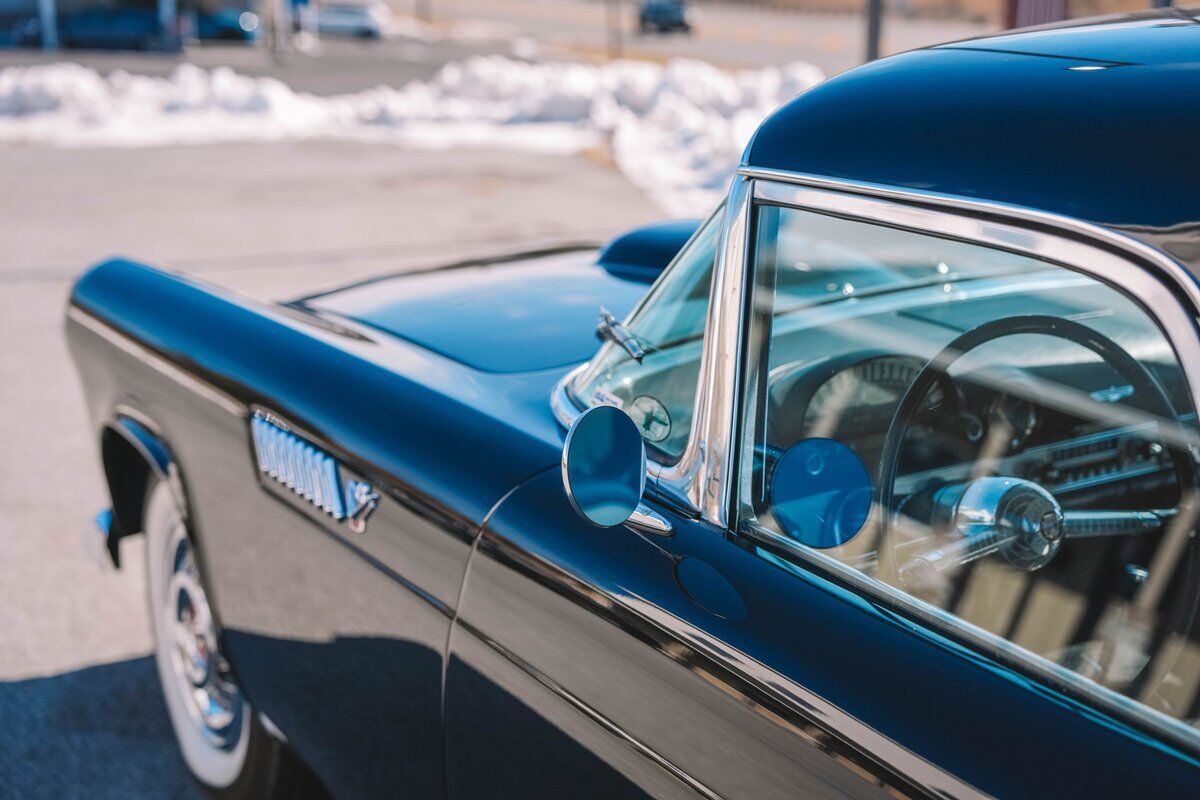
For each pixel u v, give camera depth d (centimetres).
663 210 1062
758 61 3444
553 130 1641
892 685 124
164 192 1173
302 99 1867
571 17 6391
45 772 296
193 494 249
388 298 263
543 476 171
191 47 3512
